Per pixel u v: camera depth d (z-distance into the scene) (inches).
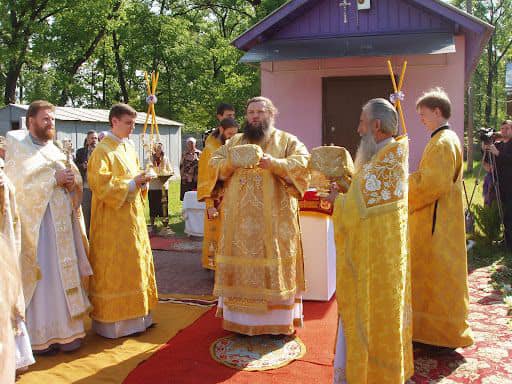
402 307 121.2
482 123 1540.4
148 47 1083.3
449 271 150.5
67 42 920.9
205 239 237.5
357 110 354.9
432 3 317.7
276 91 366.6
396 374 119.0
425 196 148.3
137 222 172.9
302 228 209.6
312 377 143.6
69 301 158.7
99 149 168.2
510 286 226.5
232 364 151.7
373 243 119.2
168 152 842.8
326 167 134.4
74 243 163.6
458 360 152.9
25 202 152.7
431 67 338.3
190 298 217.5
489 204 323.6
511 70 1023.6
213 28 1230.9
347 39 342.6
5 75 927.7
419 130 341.4
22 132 159.8
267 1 891.4
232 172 165.8
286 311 166.7
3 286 61.6
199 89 1121.4
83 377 145.0
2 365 59.3
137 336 174.7
